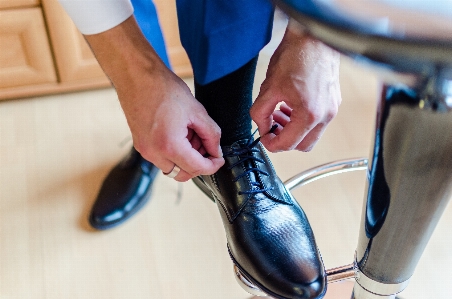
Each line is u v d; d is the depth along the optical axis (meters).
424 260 0.92
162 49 0.78
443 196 0.32
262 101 0.56
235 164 0.68
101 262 0.93
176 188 1.07
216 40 0.64
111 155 1.14
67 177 1.09
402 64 0.17
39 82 1.27
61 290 0.89
